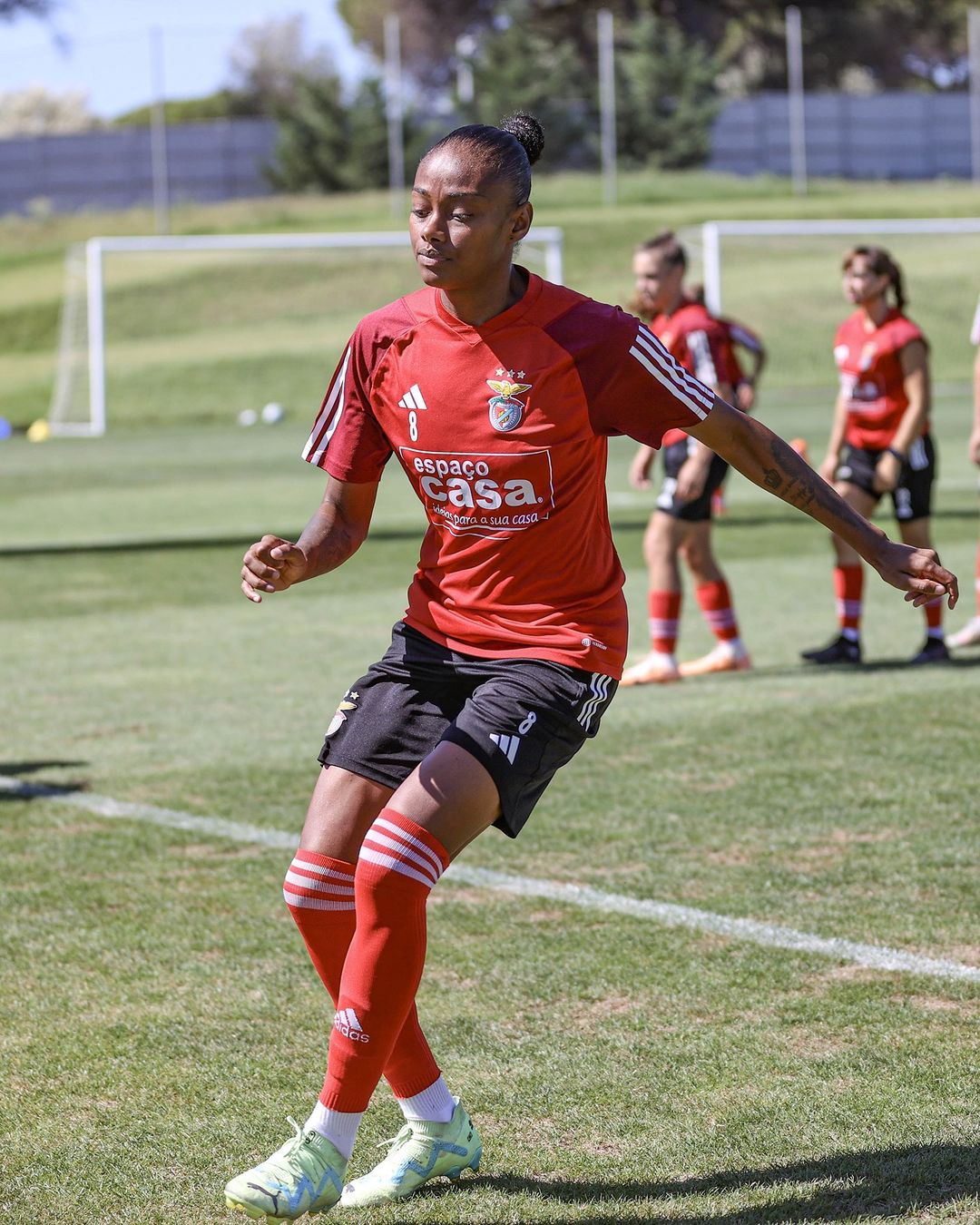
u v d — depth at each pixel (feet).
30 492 241.35
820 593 134.92
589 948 52.60
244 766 80.18
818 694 94.38
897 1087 41.19
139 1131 39.81
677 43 643.45
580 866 61.98
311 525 38.75
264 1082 42.75
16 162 611.47
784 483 37.06
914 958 51.01
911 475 103.45
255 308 481.46
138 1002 48.83
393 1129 40.24
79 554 170.09
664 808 70.08
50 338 471.21
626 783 74.69
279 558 36.19
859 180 650.84
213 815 70.90
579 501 36.09
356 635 119.96
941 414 328.49
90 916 57.00
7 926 56.08
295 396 417.49
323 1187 34.27
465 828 34.73
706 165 636.48
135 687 101.40
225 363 438.81
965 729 84.02
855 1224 34.06
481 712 35.42
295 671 106.32
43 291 500.74
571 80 633.20
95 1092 42.27
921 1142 37.99
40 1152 38.68
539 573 36.40
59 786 76.33
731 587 138.31
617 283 486.79
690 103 631.15
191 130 618.44
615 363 35.29
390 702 37.09
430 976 50.29
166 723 90.53
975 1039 44.42
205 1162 38.06
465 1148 36.99
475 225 33.88
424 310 36.22
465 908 57.00
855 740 82.28
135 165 615.57
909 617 123.44
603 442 36.58
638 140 628.28
